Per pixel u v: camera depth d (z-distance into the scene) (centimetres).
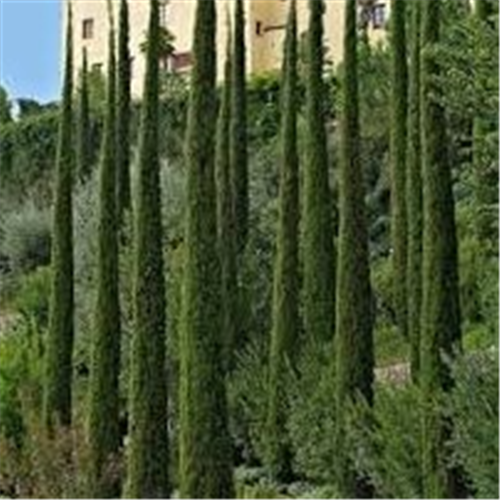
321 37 2798
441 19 2062
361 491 2298
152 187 2378
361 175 2412
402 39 3006
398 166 3055
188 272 2133
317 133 2802
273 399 2709
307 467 2495
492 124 1798
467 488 1845
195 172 2150
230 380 2867
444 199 1950
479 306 2728
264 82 5441
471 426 1681
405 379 2427
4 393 3141
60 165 3070
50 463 2541
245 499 2280
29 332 3731
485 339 2242
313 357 2597
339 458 2327
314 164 2794
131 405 2330
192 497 2092
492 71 1728
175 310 2814
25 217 5241
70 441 2572
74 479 2520
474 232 2711
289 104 2905
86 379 3338
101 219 2719
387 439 2044
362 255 2373
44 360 3086
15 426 3106
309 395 2530
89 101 5494
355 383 2331
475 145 1831
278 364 2728
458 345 1834
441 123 1966
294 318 2756
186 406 2114
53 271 3048
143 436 2306
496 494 1650
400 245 3111
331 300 2745
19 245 5191
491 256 2130
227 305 3038
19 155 6106
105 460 2584
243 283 3117
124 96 3700
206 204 2141
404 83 3008
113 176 2745
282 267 2784
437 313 1912
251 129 5369
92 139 5575
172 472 2562
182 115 5422
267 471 2700
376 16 6144
